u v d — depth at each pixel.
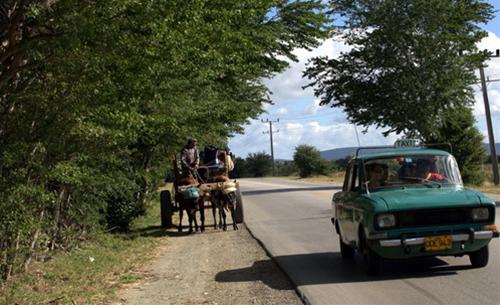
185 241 14.95
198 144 19.84
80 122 8.51
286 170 105.12
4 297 8.22
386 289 7.99
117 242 14.39
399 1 44.53
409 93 46.81
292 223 17.44
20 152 8.29
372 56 46.88
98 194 12.45
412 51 46.41
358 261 10.32
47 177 9.05
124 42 8.04
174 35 8.52
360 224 8.80
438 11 44.00
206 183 16.97
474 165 43.97
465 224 8.23
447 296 7.44
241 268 10.52
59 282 9.47
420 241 8.12
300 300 7.76
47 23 7.80
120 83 8.64
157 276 10.12
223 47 10.99
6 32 7.90
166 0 8.02
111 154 10.71
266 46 17.97
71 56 8.01
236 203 18.17
